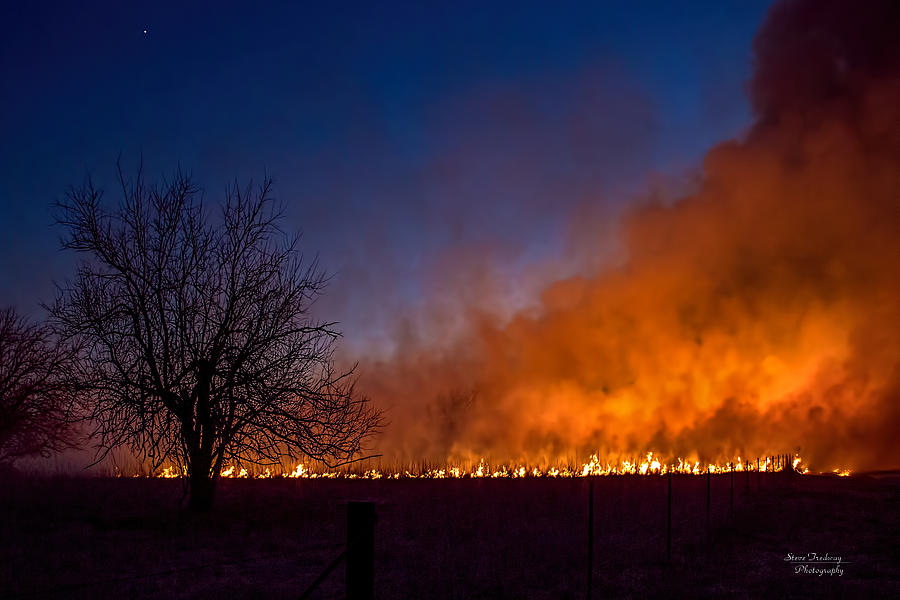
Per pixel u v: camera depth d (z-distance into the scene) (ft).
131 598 28.89
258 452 53.01
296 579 33.65
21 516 48.26
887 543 46.44
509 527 48.91
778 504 67.00
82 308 52.37
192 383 52.70
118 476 74.08
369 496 66.95
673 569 36.55
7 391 62.23
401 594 30.19
